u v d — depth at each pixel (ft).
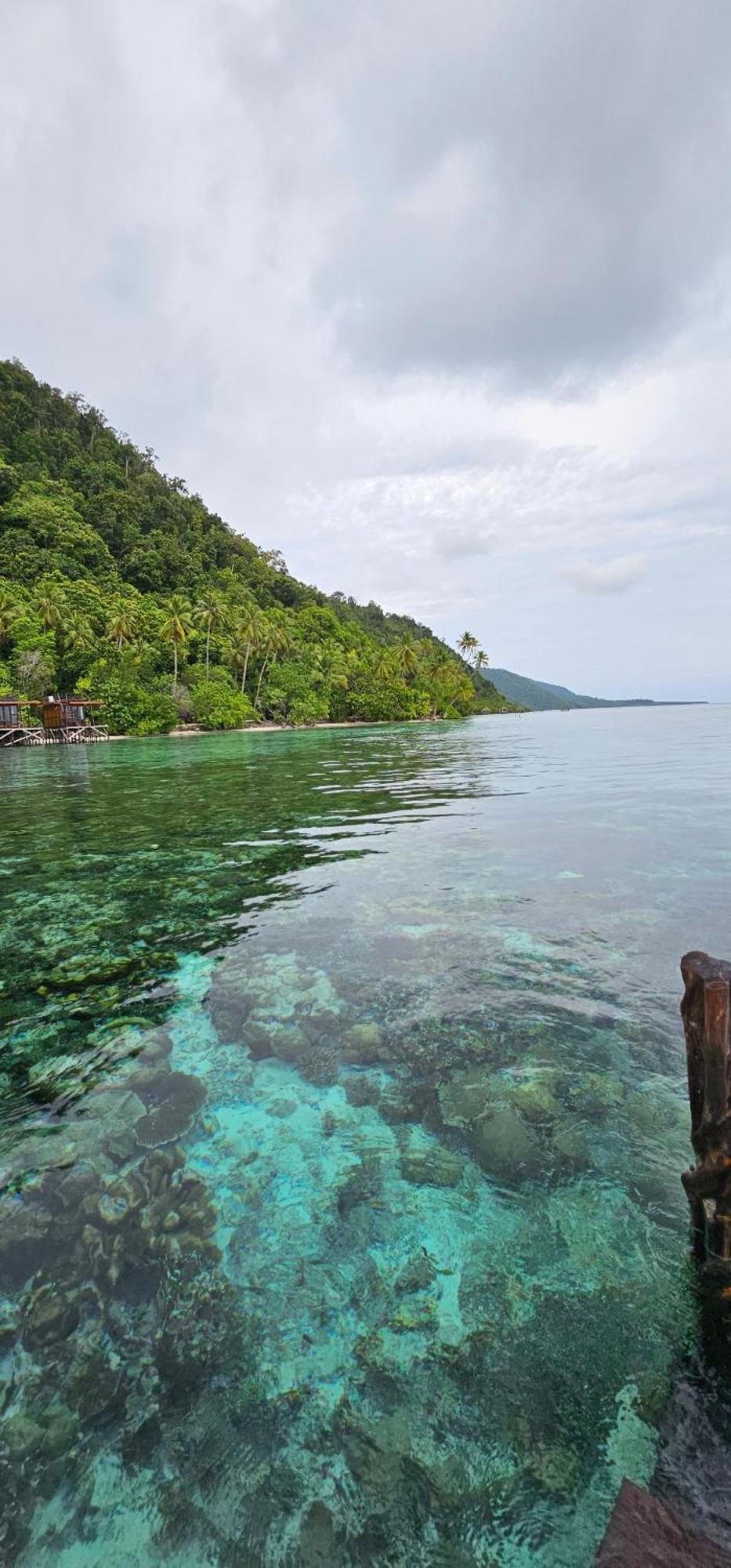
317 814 40.06
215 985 15.84
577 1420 6.07
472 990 14.98
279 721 232.53
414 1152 9.95
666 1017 13.56
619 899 20.53
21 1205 9.07
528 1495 5.51
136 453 421.59
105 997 15.51
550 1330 6.98
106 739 165.68
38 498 276.62
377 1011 14.23
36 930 20.20
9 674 178.29
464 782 54.65
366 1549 5.25
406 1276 7.81
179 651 222.69
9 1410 6.44
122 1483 5.82
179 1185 9.46
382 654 321.73
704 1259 7.56
